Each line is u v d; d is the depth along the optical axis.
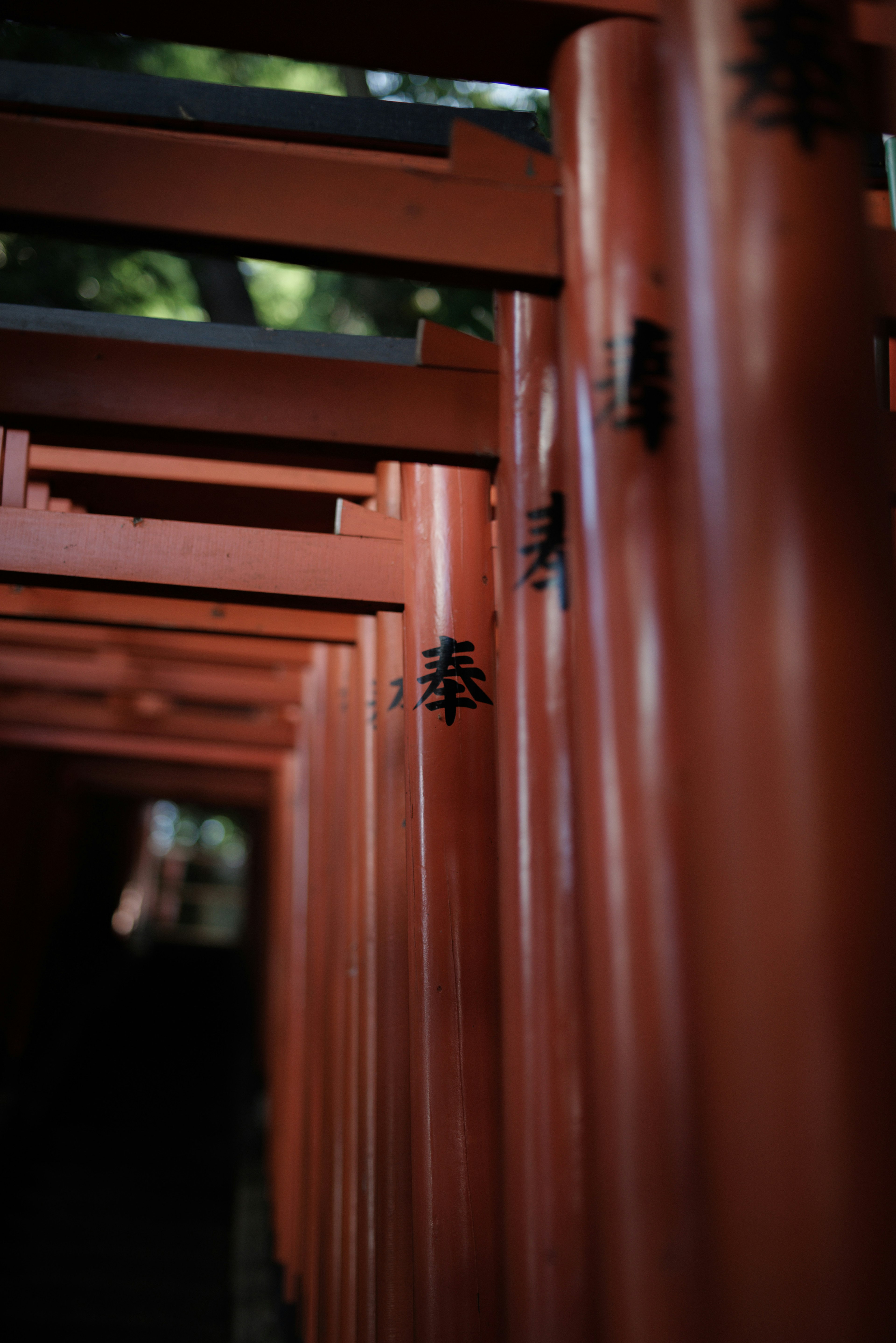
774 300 1.29
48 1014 9.28
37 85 2.09
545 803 1.69
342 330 7.98
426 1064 2.26
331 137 2.20
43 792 8.74
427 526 2.55
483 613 2.54
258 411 1.93
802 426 1.26
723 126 1.35
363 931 3.07
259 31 1.71
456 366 2.00
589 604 1.48
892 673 1.25
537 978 1.64
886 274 1.72
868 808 1.20
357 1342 2.73
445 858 2.38
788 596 1.23
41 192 1.52
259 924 9.72
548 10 1.64
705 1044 1.24
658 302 1.54
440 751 2.43
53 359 1.90
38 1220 6.17
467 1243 2.15
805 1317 1.11
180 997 11.42
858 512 1.26
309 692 5.07
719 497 1.27
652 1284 1.28
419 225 1.61
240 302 7.09
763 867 1.19
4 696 6.37
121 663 5.59
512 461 1.88
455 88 7.12
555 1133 1.58
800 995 1.16
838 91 1.37
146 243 1.58
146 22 1.71
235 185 1.57
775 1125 1.15
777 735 1.20
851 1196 1.12
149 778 9.63
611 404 1.50
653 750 1.39
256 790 9.64
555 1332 1.52
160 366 1.93
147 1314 5.38
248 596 2.51
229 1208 6.55
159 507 3.29
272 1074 6.22
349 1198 3.11
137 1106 8.19
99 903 12.48
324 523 3.42
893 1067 1.15
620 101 1.61
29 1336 5.09
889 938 1.18
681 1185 1.30
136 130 2.15
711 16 1.38
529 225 1.64
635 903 1.36
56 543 2.41
